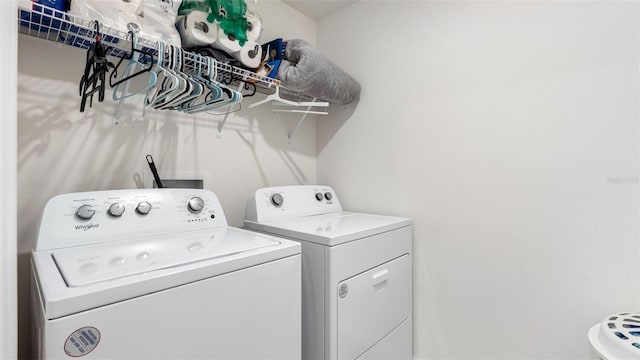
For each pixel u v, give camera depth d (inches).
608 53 45.9
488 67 57.6
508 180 55.3
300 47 60.6
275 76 61.2
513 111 54.7
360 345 50.9
